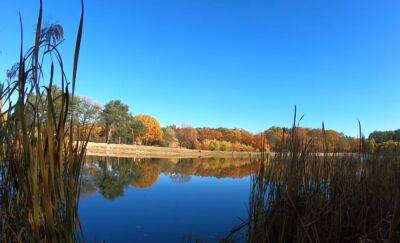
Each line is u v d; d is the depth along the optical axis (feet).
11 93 9.34
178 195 49.39
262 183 17.26
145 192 50.90
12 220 9.63
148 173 82.33
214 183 66.23
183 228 31.17
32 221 8.68
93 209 37.76
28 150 8.52
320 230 17.61
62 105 8.73
